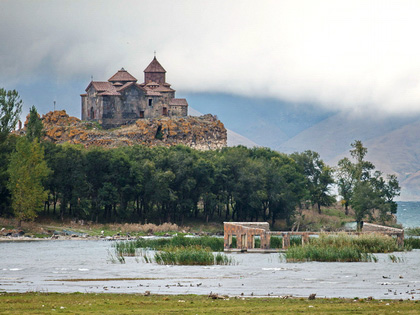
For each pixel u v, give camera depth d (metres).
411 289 123.06
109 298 108.50
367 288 124.56
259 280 136.88
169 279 139.25
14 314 89.44
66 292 117.62
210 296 110.06
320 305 99.56
